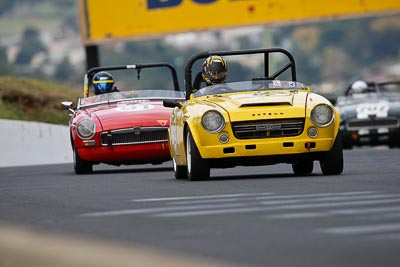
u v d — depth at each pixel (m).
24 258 18.92
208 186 37.25
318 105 40.09
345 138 77.75
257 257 19.83
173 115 45.00
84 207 30.80
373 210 26.33
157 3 102.62
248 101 40.41
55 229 25.38
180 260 18.03
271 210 27.44
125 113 54.50
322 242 21.48
